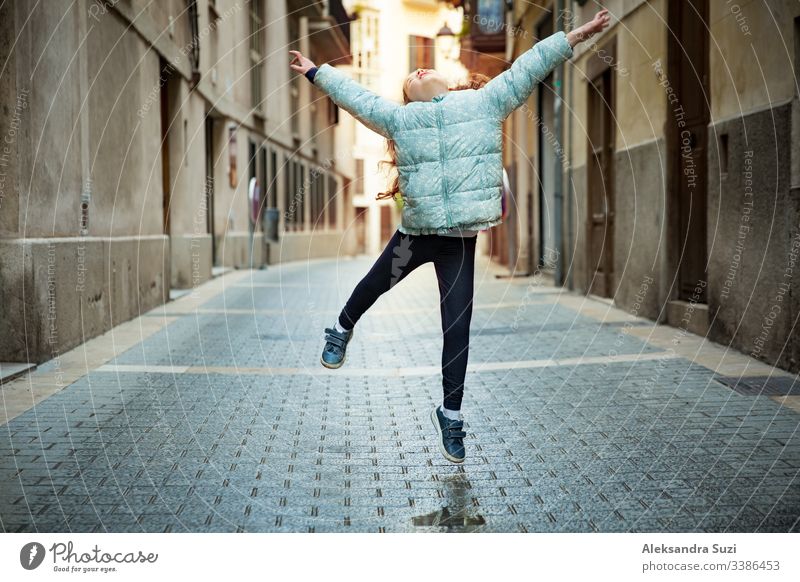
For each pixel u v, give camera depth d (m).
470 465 4.41
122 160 10.54
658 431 5.00
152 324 10.30
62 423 5.28
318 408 5.75
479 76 4.11
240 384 6.55
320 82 4.02
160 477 4.20
